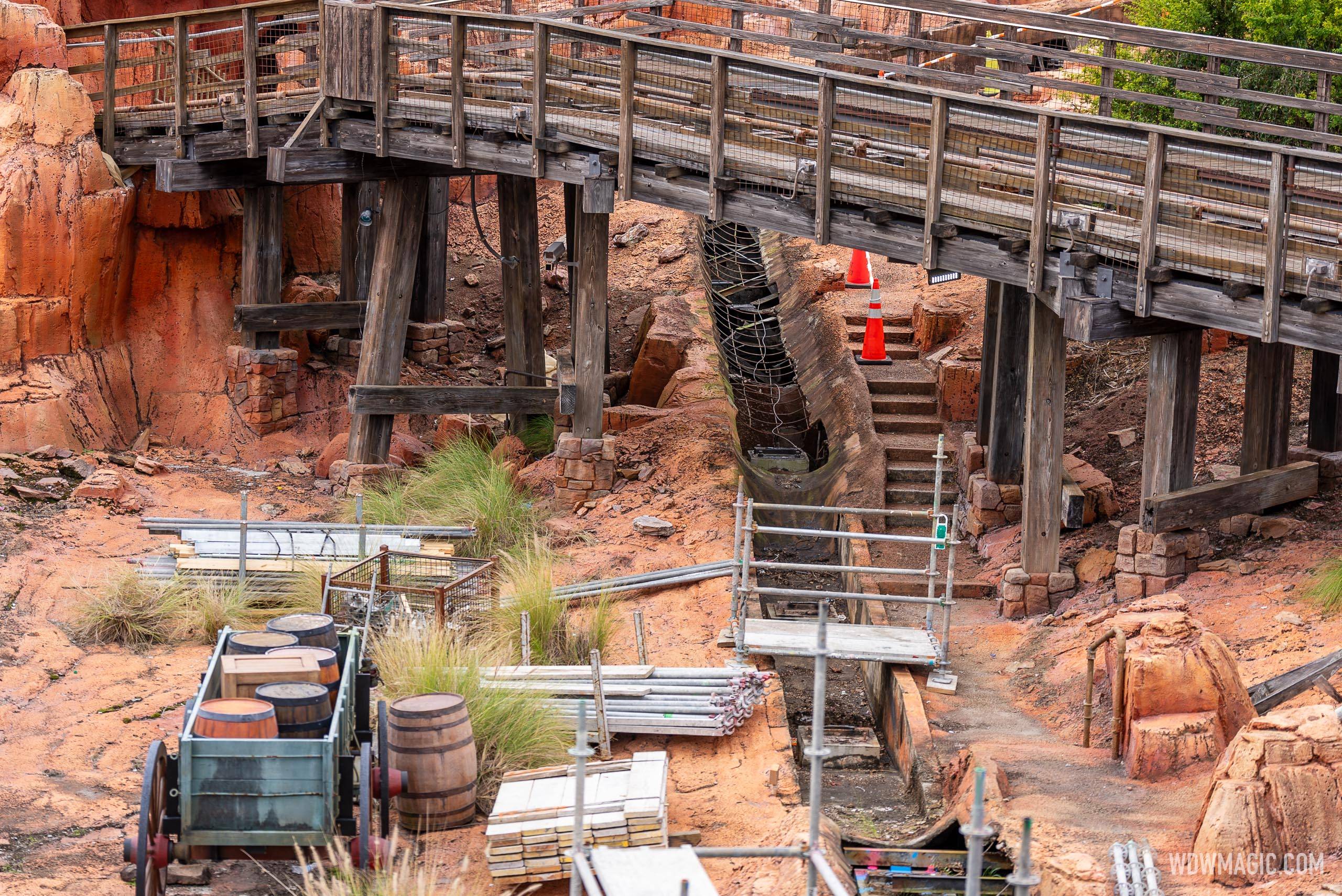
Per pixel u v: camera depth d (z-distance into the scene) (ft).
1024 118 44.45
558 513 59.57
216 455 71.92
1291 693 34.60
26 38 68.95
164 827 28.55
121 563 52.26
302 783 28.55
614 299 89.04
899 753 40.93
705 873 23.68
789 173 51.21
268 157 63.57
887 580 52.80
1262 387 47.44
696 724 37.88
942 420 67.31
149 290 74.74
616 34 54.65
